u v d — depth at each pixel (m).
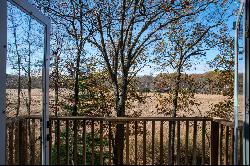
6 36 4.07
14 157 4.15
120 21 6.36
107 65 6.45
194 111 8.20
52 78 7.27
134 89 7.90
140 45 6.41
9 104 4.29
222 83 8.03
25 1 3.56
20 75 4.34
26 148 4.23
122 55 6.29
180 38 7.77
